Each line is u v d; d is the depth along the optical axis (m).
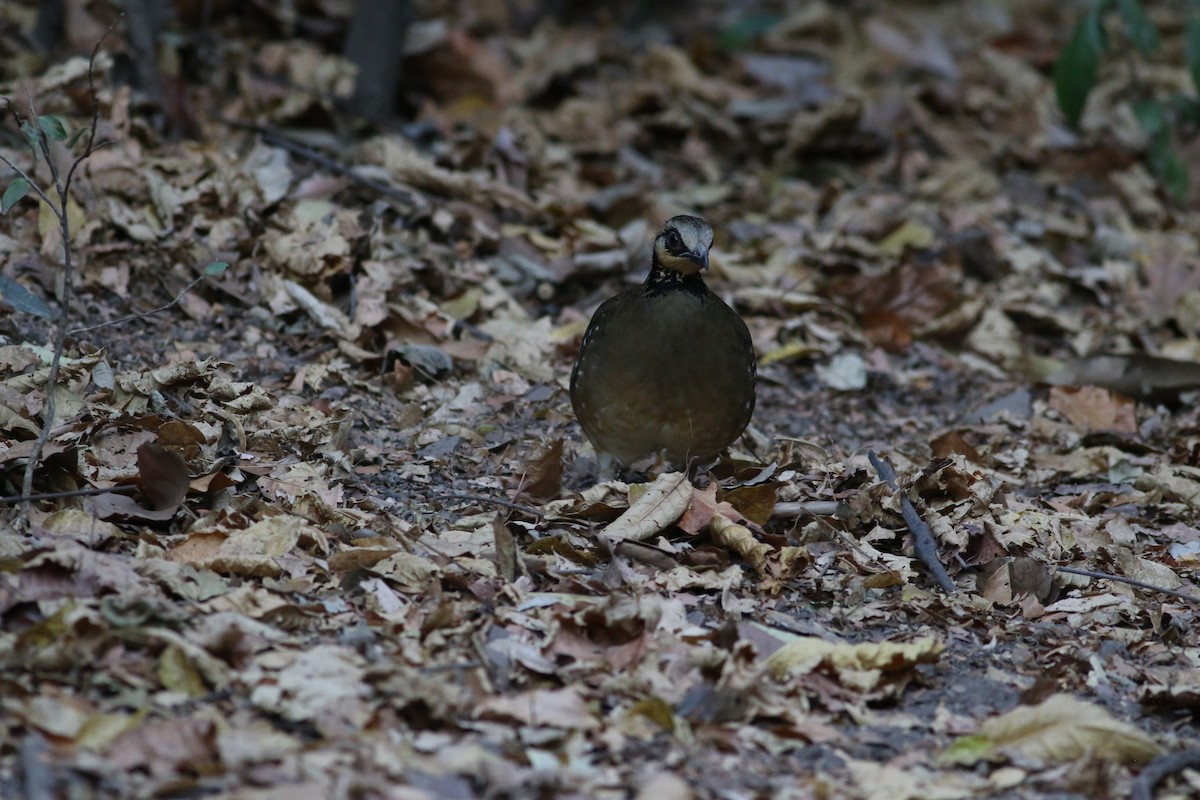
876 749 6.87
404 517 8.91
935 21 22.39
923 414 12.66
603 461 10.15
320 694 6.51
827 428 12.07
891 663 7.40
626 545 8.55
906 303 14.11
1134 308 15.04
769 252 15.04
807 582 8.55
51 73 13.44
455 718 6.49
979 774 6.73
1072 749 6.82
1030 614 8.50
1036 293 15.01
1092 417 12.34
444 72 17.39
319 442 9.70
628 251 13.90
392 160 14.13
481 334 12.51
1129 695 7.66
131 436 8.91
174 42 15.11
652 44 18.75
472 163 15.12
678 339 9.27
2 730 5.86
